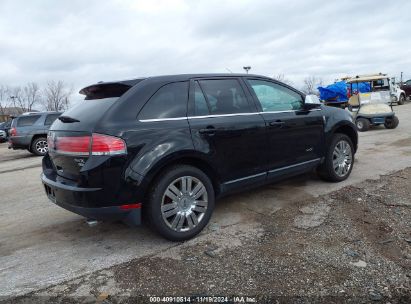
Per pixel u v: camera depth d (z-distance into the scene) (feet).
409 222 12.67
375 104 41.50
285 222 13.35
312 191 16.75
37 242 13.03
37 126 43.70
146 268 10.55
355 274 9.63
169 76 12.59
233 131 13.24
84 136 10.80
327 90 84.64
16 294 9.55
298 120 15.69
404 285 9.07
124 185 10.84
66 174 11.73
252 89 14.61
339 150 17.81
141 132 11.18
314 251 10.97
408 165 20.81
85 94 13.53
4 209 17.71
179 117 12.17
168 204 11.73
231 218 14.06
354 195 15.76
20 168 32.71
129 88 11.75
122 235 13.14
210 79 13.52
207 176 12.89
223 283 9.54
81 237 13.23
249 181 14.08
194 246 11.80
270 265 10.32
